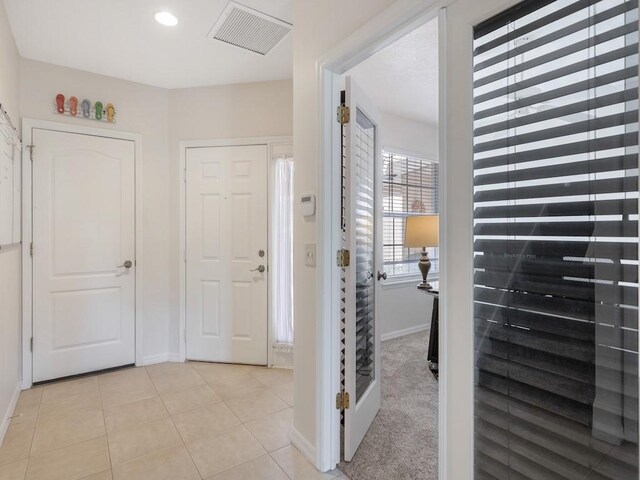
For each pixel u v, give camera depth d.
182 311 3.19
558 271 0.88
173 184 3.21
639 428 0.75
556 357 0.89
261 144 3.07
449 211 1.08
